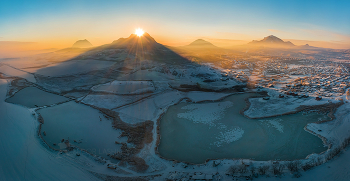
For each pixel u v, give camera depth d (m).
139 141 61.28
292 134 65.88
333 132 65.25
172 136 65.56
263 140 62.50
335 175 44.28
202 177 44.09
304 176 44.25
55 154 53.00
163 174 46.38
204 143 61.22
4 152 52.56
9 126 67.69
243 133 67.06
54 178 43.62
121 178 44.34
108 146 58.66
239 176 44.56
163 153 56.25
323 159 50.59
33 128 67.44
